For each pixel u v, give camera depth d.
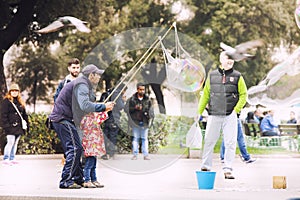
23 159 22.81
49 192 11.98
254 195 11.71
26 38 27.92
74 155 12.40
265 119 25.31
